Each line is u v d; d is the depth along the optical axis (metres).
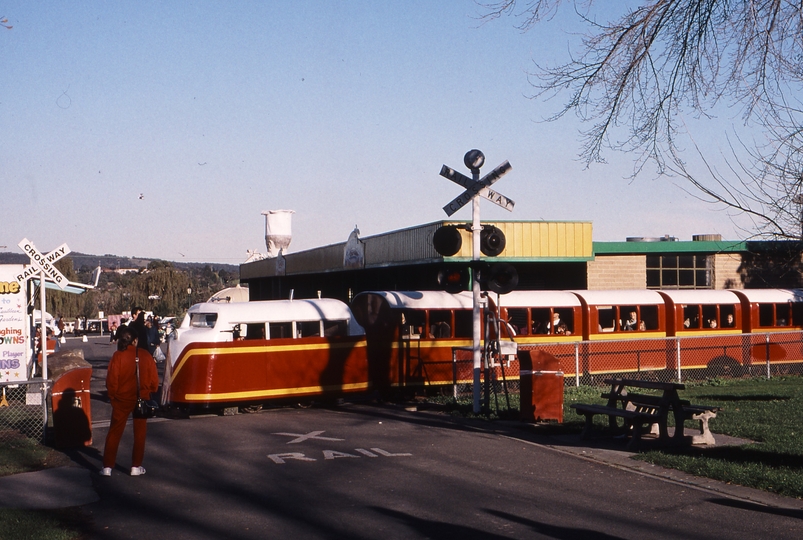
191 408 15.62
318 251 36.62
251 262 50.84
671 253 28.69
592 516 7.81
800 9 9.69
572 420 13.72
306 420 14.52
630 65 10.78
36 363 22.86
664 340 22.09
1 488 9.16
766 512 7.89
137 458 9.81
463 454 10.96
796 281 29.89
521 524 7.56
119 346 9.86
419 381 18.80
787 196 9.45
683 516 7.79
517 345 18.42
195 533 7.39
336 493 8.84
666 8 10.57
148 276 76.62
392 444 11.78
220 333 15.47
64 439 11.77
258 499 8.60
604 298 22.00
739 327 23.50
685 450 10.88
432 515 7.90
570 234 25.97
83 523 7.75
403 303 18.77
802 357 24.12
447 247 14.16
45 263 17.30
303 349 16.20
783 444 11.01
